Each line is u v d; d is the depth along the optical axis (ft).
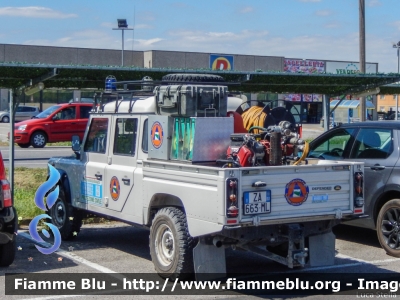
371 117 102.06
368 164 31.73
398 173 30.35
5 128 145.28
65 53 150.51
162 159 26.14
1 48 143.33
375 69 163.12
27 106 167.43
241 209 22.26
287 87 52.49
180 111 25.46
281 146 25.29
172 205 25.80
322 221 25.34
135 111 28.50
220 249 24.04
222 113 26.45
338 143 34.06
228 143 25.85
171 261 24.86
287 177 23.36
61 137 93.91
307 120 181.37
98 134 31.09
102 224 39.04
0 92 190.80
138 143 27.94
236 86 48.21
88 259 29.50
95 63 153.28
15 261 29.04
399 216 29.99
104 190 29.91
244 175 22.39
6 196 26.63
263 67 171.53
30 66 36.32
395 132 31.32
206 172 22.86
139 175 27.17
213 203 22.48
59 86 42.91
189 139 25.21
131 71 40.37
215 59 165.07
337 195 24.76
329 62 182.60
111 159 29.66
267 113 28.71
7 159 76.84
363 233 36.24
